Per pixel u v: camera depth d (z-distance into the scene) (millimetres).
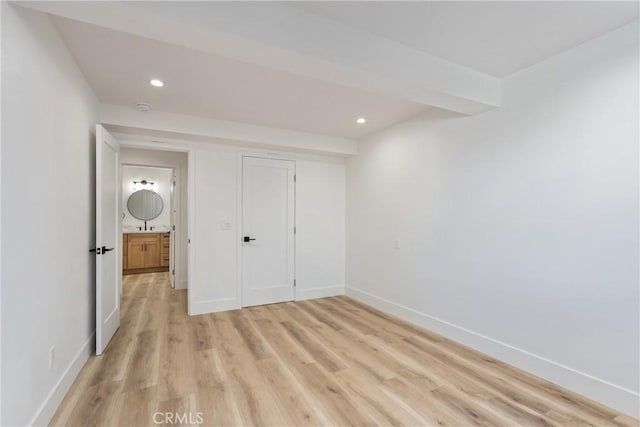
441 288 3168
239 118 3578
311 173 4594
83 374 2301
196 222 3812
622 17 1826
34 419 1595
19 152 1458
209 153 3895
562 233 2207
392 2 1729
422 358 2641
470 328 2863
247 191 4141
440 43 2133
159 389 2127
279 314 3818
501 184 2602
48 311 1770
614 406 1945
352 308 4098
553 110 2260
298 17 1810
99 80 2584
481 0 1688
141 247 6215
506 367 2484
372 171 4223
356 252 4574
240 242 4066
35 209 1616
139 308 3982
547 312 2295
